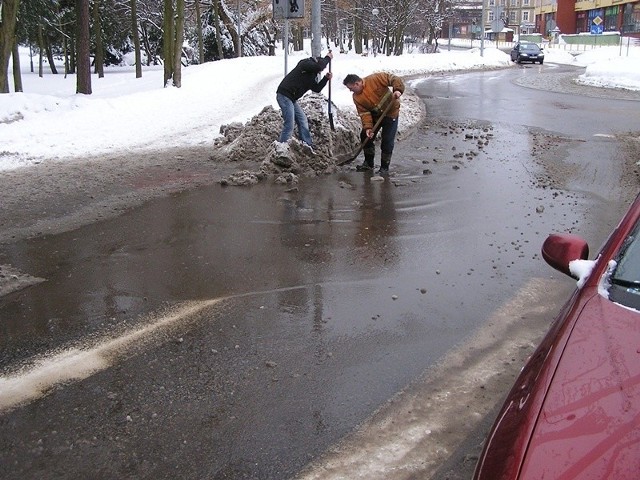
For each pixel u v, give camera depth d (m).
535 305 4.88
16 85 23.86
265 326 4.56
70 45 43.03
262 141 10.28
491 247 6.17
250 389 3.75
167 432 3.34
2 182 8.91
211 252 6.11
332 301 4.99
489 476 1.97
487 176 9.09
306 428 3.37
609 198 7.86
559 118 15.16
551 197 7.93
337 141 9.98
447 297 5.05
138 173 9.46
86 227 6.91
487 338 4.36
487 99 19.64
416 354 4.15
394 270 5.63
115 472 3.04
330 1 50.56
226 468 3.06
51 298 5.08
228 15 40.28
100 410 3.54
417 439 3.26
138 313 4.79
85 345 4.30
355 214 7.33
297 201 7.87
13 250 6.21
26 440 3.29
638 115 15.73
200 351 4.21
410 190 8.38
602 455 1.85
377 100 9.09
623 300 2.62
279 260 5.88
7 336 4.44
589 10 77.44
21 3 28.30
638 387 2.09
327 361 4.07
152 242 6.41
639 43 59.00
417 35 59.53
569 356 2.30
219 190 8.42
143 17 40.47
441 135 12.62
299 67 9.35
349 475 3.00
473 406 3.55
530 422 2.05
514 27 103.75
